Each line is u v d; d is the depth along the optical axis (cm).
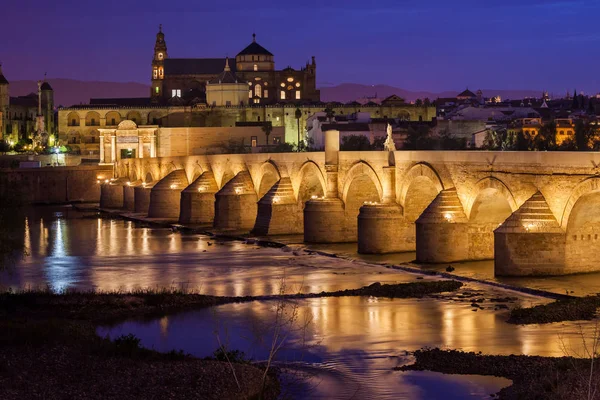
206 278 9106
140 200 19650
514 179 8500
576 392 4559
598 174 7494
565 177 7875
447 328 6341
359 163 11344
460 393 4825
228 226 14625
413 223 10481
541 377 4884
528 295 7412
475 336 6066
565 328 6181
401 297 7575
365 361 5534
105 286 8731
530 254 8044
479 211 9225
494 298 7350
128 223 16925
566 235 7994
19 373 5162
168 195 17900
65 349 5691
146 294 7938
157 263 10425
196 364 5362
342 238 11794
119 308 7362
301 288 8244
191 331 6500
